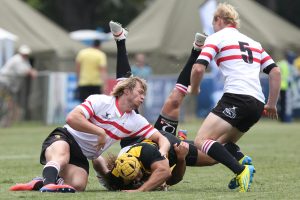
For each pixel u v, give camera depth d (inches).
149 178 1048.8
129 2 5703.7
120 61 1234.0
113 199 941.2
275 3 5561.0
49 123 3316.9
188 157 1111.6
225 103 1065.5
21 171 1411.2
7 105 3129.9
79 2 5521.7
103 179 1098.7
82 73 2815.0
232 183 1056.8
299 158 1659.7
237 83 1066.1
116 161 1061.8
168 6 4025.6
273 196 983.6
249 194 1007.0
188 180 1248.2
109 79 3031.5
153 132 1079.6
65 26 5536.4
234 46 1085.8
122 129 1069.8
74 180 1049.5
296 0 5551.2
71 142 1064.8
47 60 3673.7
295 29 4094.5
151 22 4025.6
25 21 3663.9
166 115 1188.5
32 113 3430.1
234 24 1117.7
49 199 935.7
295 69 3833.7
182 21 3961.6
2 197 955.3
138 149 1051.9
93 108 1053.8
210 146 1042.1
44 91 3336.6
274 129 2947.8
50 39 3671.3
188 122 3442.4
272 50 3853.3
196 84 1072.2
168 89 3412.9
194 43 1187.9
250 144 2130.9
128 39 3956.7
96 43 2829.7
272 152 1840.6
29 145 2126.0
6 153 1852.9
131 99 1059.3
